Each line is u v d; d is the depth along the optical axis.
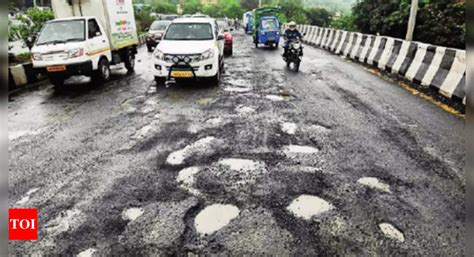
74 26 9.19
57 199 3.52
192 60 8.48
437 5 14.27
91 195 3.58
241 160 4.34
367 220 3.09
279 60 13.91
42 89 9.04
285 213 3.20
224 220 3.10
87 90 8.75
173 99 7.54
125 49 11.66
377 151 4.59
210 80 9.15
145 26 34.50
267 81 9.42
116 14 10.95
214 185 3.72
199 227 3.01
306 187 3.66
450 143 4.84
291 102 7.15
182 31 9.64
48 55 8.43
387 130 5.39
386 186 3.69
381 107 6.68
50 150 4.82
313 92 8.06
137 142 5.03
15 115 6.59
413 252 2.69
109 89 8.79
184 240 2.84
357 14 19.22
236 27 49.03
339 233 2.91
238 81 9.44
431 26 14.10
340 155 4.47
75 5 10.17
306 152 4.57
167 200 3.45
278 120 5.94
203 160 4.36
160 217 3.16
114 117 6.30
